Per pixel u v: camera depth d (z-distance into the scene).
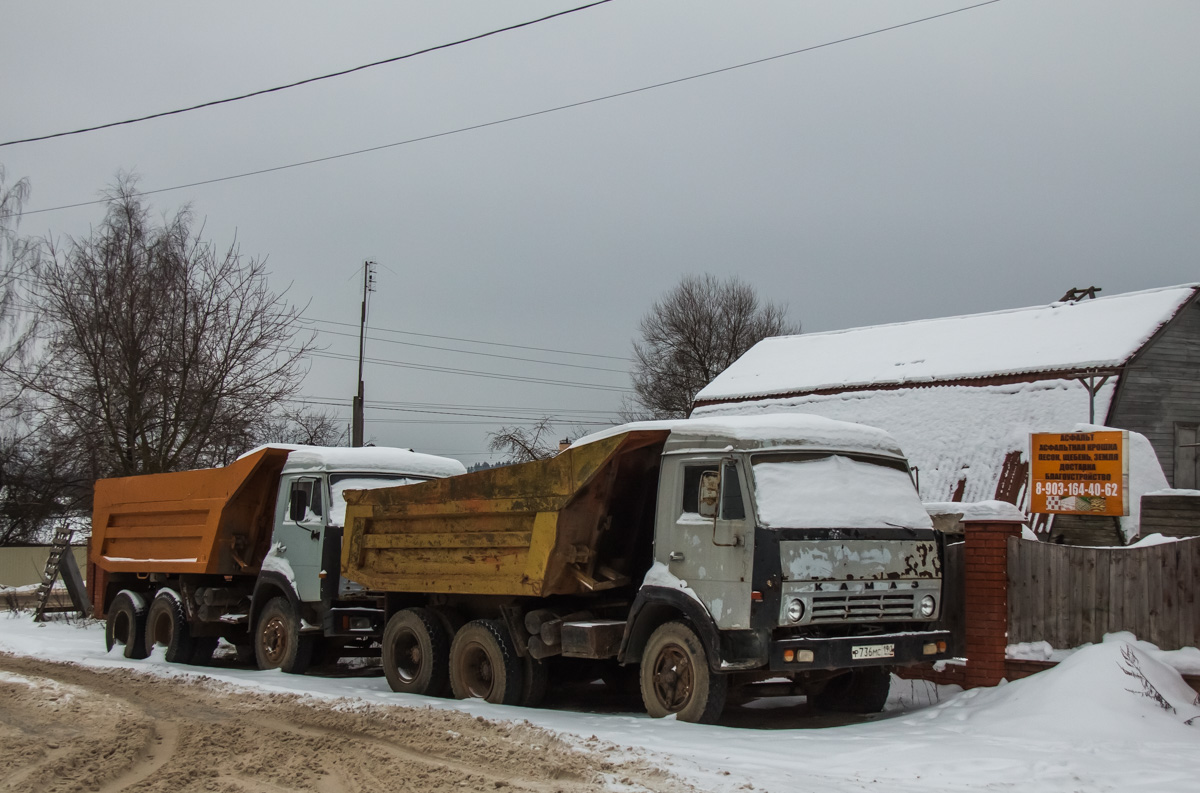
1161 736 8.10
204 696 11.48
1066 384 19.86
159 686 12.33
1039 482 13.98
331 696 11.05
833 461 9.66
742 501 9.17
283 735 8.92
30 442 30.62
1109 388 19.23
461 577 11.58
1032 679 9.48
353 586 13.56
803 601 8.83
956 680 10.59
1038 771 7.13
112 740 8.83
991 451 19.75
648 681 9.78
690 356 52.69
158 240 28.20
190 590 15.88
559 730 8.86
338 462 14.09
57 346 27.58
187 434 27.36
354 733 9.04
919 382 22.09
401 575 12.41
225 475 15.19
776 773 7.18
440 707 10.30
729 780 6.91
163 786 7.16
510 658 11.07
